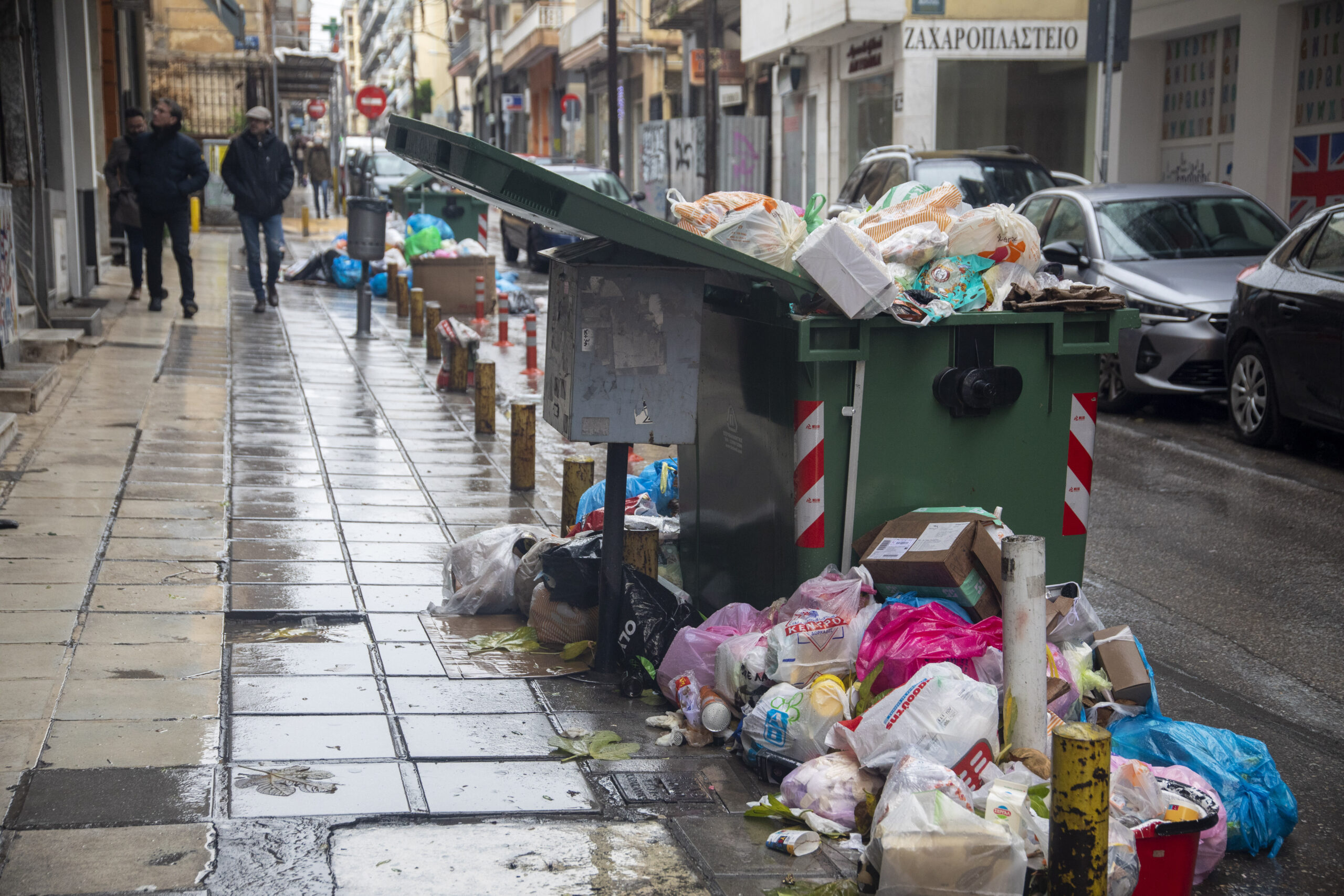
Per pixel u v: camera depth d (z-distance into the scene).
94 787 3.79
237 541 6.53
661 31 43.53
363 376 11.84
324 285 19.38
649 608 4.96
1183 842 3.40
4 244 10.09
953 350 4.80
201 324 14.38
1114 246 11.49
